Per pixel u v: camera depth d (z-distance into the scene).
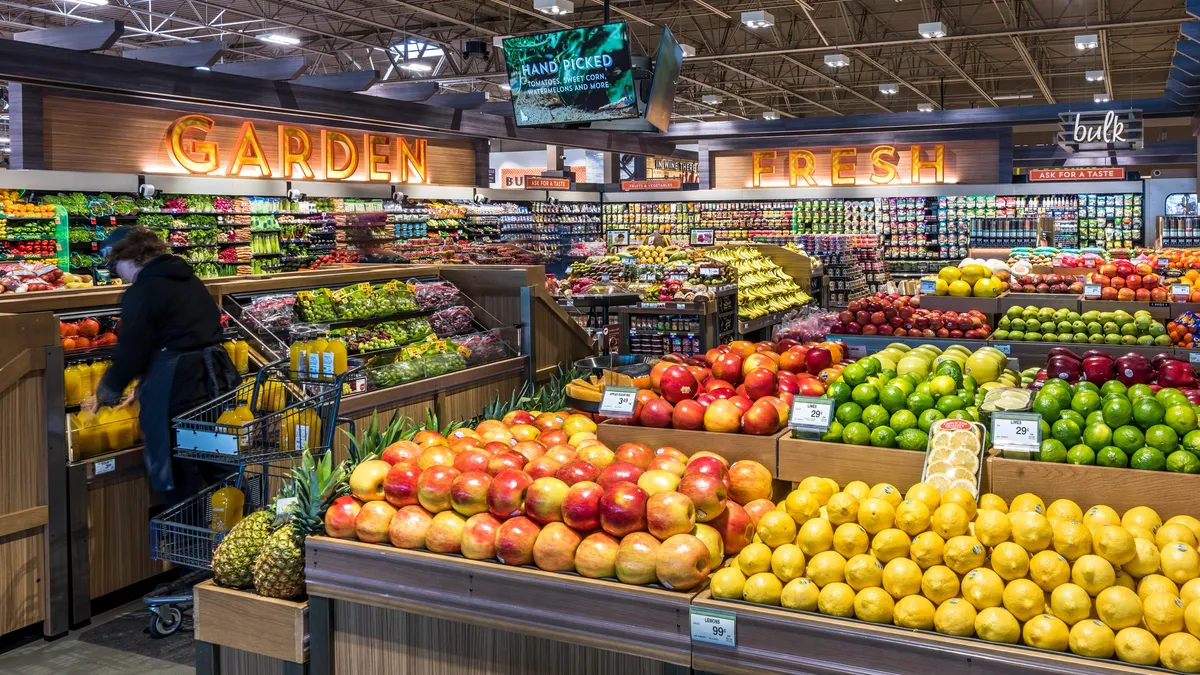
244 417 3.99
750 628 2.26
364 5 19.55
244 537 3.04
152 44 22.17
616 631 2.40
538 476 2.71
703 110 31.48
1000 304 7.21
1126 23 16.16
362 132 18.06
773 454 2.86
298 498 2.93
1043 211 18.09
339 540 2.77
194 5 18.78
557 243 23.30
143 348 4.05
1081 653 2.02
